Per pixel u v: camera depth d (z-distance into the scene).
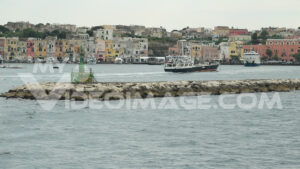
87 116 105.94
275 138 83.56
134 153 72.38
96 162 67.88
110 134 85.56
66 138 82.00
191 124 97.25
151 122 99.31
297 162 68.94
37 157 70.12
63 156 70.75
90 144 77.75
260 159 70.06
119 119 102.75
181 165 66.81
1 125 93.38
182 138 82.69
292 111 120.00
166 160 68.94
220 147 76.50
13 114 106.75
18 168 65.25
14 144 77.44
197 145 77.69
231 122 100.56
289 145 78.38
